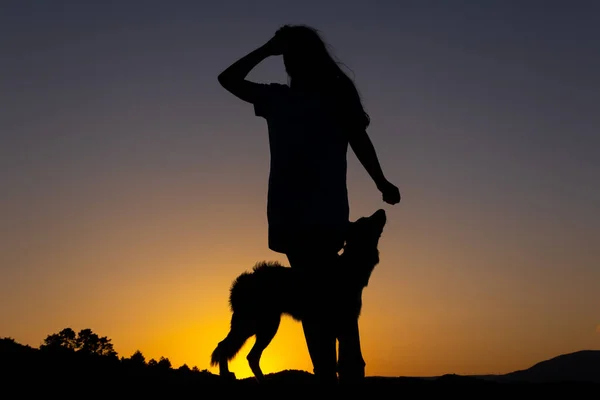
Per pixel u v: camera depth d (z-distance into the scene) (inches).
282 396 163.3
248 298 360.8
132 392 160.4
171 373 202.5
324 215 149.6
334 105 156.3
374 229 178.9
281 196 152.9
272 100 160.9
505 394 180.4
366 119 161.3
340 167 155.9
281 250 157.9
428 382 199.3
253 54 165.5
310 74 160.7
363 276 173.0
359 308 174.1
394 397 168.7
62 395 148.0
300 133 153.5
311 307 154.2
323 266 154.2
